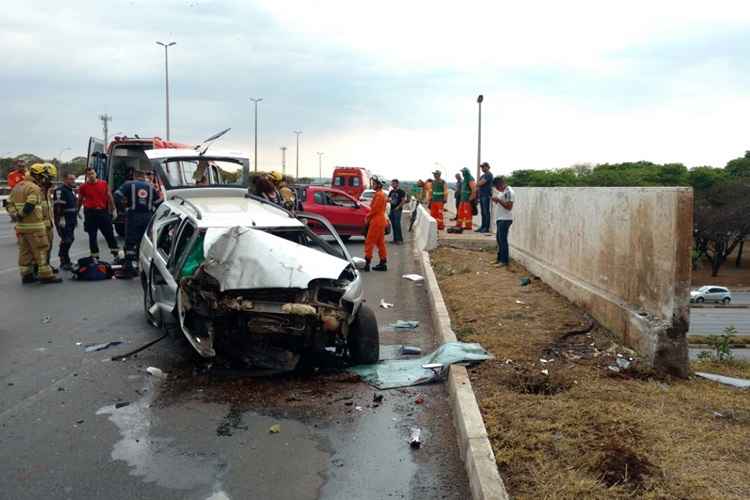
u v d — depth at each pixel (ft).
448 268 44.01
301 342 20.67
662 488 12.28
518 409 16.58
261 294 20.17
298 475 13.89
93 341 24.44
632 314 22.52
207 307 20.17
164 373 20.65
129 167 61.36
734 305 121.90
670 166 227.20
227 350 21.17
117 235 65.05
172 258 22.86
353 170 124.06
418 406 18.28
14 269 42.83
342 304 21.20
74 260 46.93
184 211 25.26
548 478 12.75
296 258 20.71
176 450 15.05
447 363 20.89
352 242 65.82
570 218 32.76
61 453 14.75
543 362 21.29
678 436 14.83
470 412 16.06
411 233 84.17
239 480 13.60
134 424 16.56
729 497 11.98
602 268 27.50
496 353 22.18
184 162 40.09
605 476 12.87
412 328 28.09
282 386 19.72
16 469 13.89
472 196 70.54
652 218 22.09
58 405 17.79
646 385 19.02
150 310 24.38
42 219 36.83
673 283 20.43
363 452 15.16
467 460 14.08
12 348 23.39
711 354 27.43
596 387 18.60
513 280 37.86
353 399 18.75
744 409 16.93
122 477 13.61
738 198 180.45
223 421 16.89
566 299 31.37
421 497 13.01
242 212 25.25
